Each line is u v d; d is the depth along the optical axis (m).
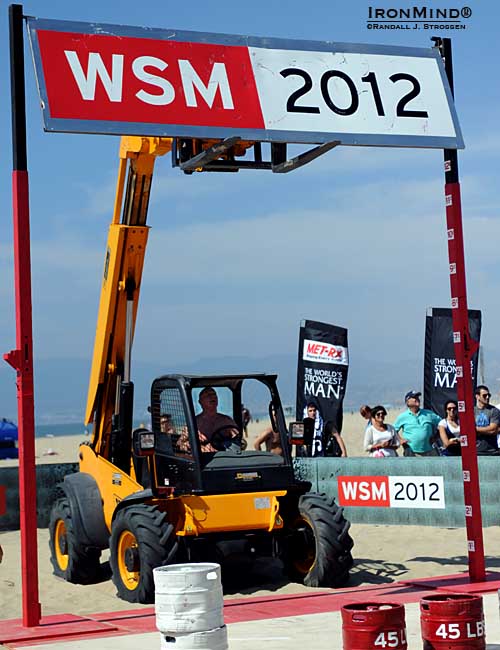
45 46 8.52
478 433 14.89
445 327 16.97
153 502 10.16
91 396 11.71
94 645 7.58
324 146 8.97
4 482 15.89
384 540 13.23
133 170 10.96
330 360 16.81
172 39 8.99
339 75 9.45
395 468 14.73
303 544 10.31
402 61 9.73
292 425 10.48
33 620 8.34
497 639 7.11
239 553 9.98
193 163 9.16
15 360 8.33
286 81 9.26
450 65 9.98
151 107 8.73
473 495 9.91
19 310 8.37
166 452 10.41
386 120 9.51
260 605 9.02
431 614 6.38
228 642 7.51
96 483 11.42
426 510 14.34
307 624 8.06
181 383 10.16
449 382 16.94
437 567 11.27
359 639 6.18
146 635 7.86
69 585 11.24
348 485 14.88
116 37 8.79
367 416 15.85
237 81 9.09
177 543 9.70
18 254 8.39
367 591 9.60
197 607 6.41
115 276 11.24
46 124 8.32
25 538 8.37
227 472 9.98
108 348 11.44
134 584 10.01
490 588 9.46
